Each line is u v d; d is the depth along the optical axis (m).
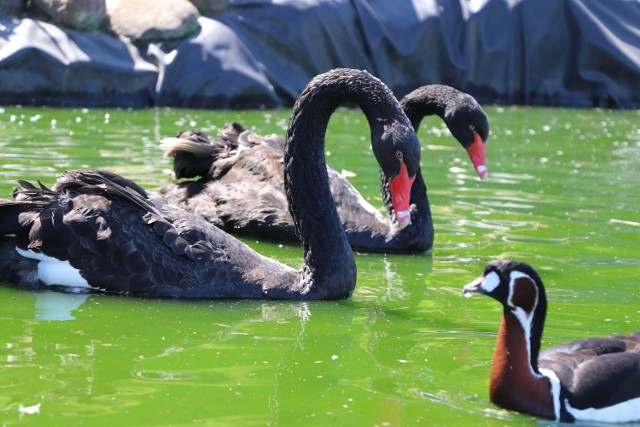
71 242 10.65
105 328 9.75
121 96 24.83
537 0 29.06
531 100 29.28
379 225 13.41
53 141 18.95
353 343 9.58
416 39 27.91
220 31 25.89
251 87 25.50
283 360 9.03
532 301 7.71
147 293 10.68
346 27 27.12
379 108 11.01
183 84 25.17
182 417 7.59
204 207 13.84
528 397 7.75
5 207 10.88
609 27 29.38
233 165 14.21
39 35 24.28
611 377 7.70
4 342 9.23
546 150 21.05
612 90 29.11
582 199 16.25
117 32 25.33
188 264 10.77
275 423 7.54
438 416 7.74
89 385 8.22
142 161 17.25
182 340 9.51
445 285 11.73
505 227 14.37
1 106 23.62
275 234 13.39
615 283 11.71
